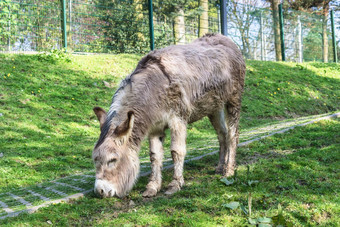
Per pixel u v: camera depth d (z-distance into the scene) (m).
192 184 4.84
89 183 5.34
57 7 13.33
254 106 12.45
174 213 3.80
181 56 4.95
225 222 3.56
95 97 10.81
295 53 20.61
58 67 12.02
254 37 18.80
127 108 4.41
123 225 3.58
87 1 14.38
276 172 4.97
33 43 13.01
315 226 3.49
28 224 3.63
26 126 8.45
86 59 13.05
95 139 8.49
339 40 24.44
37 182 5.89
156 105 4.53
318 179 4.68
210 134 10.02
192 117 5.18
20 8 12.59
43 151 7.31
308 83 15.58
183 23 16.69
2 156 6.83
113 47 14.96
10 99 9.53
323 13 31.28
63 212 3.99
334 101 14.47
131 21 15.05
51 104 9.84
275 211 3.71
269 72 15.79
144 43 15.41
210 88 5.11
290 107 13.12
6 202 4.59
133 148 4.39
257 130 8.91
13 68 11.09
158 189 4.72
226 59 5.46
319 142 6.49
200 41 5.66
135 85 4.54
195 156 6.58
